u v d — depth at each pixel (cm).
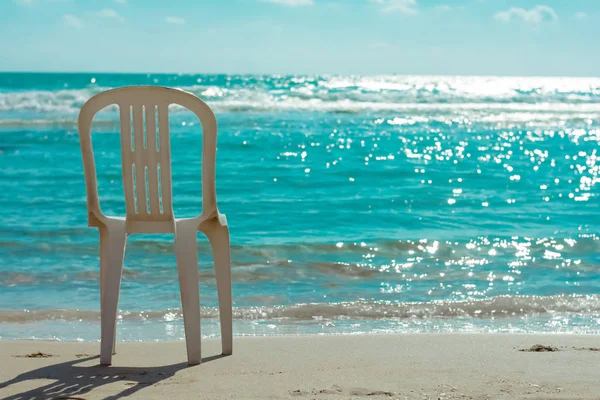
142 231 316
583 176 1231
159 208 316
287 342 371
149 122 307
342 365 313
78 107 2259
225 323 340
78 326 424
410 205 905
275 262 603
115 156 1316
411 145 1686
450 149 1634
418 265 603
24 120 1906
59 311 455
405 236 717
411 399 254
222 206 870
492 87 4797
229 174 1148
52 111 2155
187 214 815
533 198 986
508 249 666
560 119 2608
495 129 2222
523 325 433
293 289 523
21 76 5762
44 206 837
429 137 1897
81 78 5584
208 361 324
